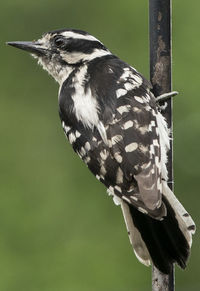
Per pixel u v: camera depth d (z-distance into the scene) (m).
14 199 16.31
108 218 16.12
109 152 9.38
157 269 9.16
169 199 9.09
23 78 17.50
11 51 17.58
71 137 9.80
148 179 9.02
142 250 9.25
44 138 17.09
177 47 16.58
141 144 9.26
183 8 16.84
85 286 15.37
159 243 9.17
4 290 15.42
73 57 10.86
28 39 17.72
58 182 16.61
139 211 9.32
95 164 9.46
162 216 8.78
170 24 10.20
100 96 9.76
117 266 15.50
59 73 11.07
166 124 9.77
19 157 16.92
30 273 15.49
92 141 9.55
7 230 15.96
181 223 9.04
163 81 10.15
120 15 17.47
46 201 16.31
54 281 15.41
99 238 15.92
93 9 17.69
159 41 10.20
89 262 15.59
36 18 17.77
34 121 17.27
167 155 9.69
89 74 10.16
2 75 17.52
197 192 16.25
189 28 16.70
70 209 16.25
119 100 9.62
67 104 9.96
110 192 9.61
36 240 15.85
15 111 17.34
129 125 9.39
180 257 9.08
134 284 15.35
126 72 10.04
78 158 16.77
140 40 17.28
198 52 16.47
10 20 17.86
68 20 17.69
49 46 11.14
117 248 15.74
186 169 16.28
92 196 16.34
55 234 15.97
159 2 10.20
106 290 15.34
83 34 10.91
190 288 15.69
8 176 16.70
